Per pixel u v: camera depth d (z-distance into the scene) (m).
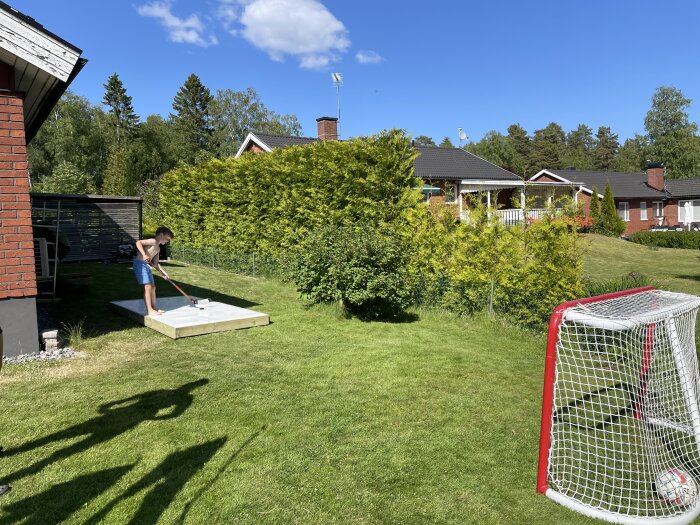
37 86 7.00
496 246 8.45
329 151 11.77
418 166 23.53
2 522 2.94
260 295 11.18
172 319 7.79
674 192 38.03
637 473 3.54
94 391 5.05
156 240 8.24
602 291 7.89
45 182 33.38
